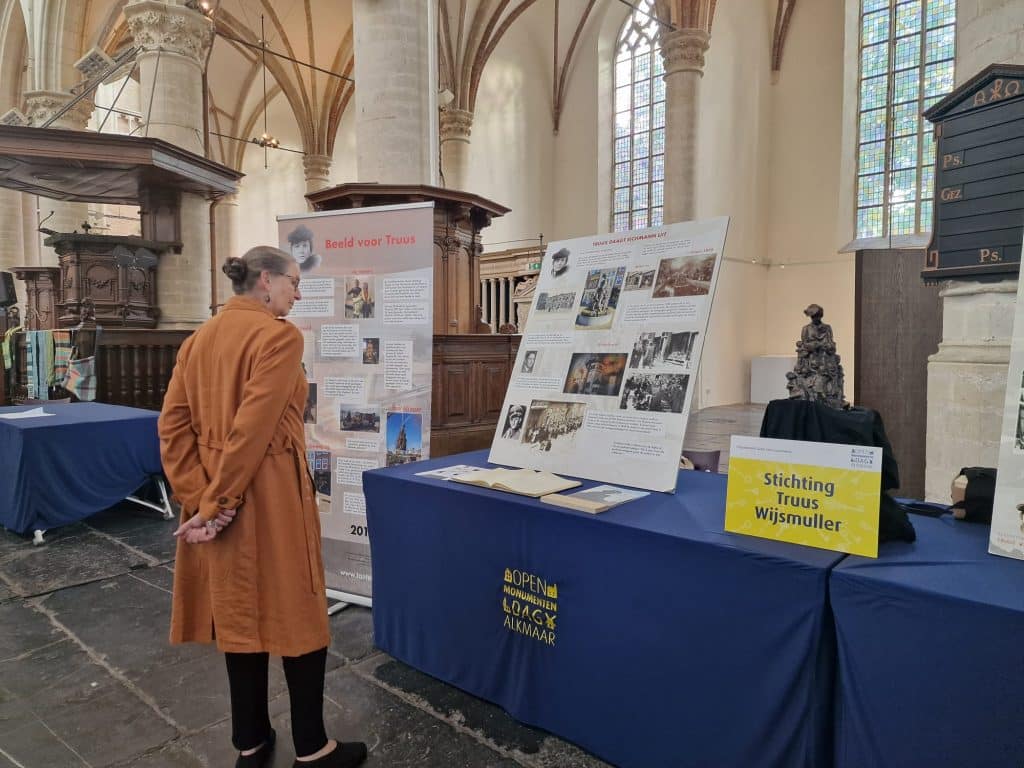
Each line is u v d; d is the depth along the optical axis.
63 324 9.91
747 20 14.69
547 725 2.23
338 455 3.38
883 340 5.78
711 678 1.78
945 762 1.41
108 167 8.55
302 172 22.89
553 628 2.18
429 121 7.10
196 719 2.42
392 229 3.22
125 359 8.02
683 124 12.56
